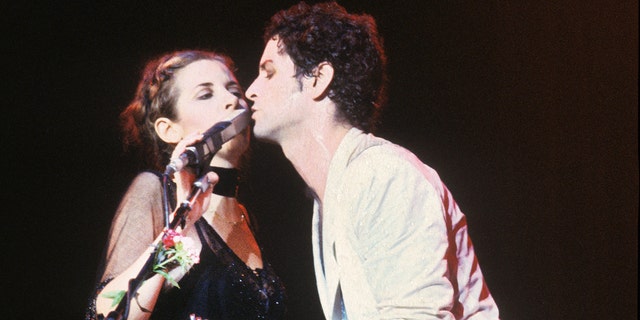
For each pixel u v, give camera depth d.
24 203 9.96
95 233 9.91
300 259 10.12
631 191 11.49
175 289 8.20
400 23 11.27
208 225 8.63
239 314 8.43
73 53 10.31
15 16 10.29
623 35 11.87
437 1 11.43
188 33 10.53
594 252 11.29
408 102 11.12
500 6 11.58
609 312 11.21
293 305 9.97
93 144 10.06
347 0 11.15
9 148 10.04
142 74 10.12
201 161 7.02
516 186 11.26
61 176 10.02
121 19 10.45
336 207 6.86
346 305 6.66
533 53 11.63
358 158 6.84
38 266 9.88
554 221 11.27
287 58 7.56
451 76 11.32
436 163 11.06
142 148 9.51
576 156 11.55
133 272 7.75
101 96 10.22
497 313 7.22
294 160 7.57
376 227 6.46
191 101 9.23
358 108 7.50
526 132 11.42
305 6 7.74
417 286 6.20
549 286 11.10
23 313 9.80
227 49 10.55
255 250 9.05
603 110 11.70
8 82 10.16
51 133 10.11
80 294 9.87
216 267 8.48
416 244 6.32
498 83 11.45
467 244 7.30
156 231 8.34
